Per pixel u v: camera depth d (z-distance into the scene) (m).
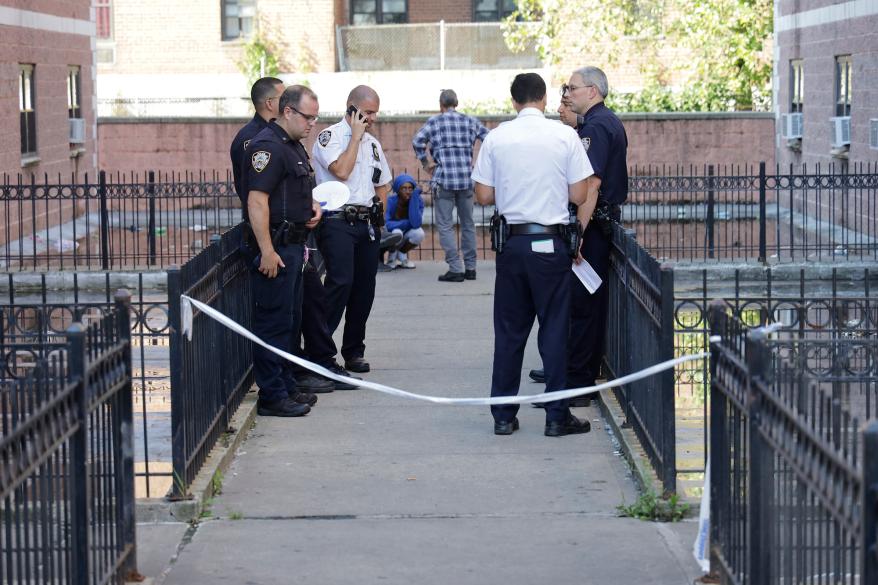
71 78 26.45
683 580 6.76
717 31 31.61
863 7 21.09
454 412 10.64
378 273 19.61
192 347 8.32
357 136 11.13
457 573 6.89
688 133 27.72
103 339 6.25
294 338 10.92
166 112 39.06
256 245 10.17
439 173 18.34
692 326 9.66
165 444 9.67
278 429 10.09
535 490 8.45
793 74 26.31
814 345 9.02
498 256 9.59
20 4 22.30
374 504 8.16
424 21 42.56
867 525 3.99
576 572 6.89
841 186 19.36
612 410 10.17
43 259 21.72
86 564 5.64
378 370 12.35
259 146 9.81
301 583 6.75
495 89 38.94
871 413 8.49
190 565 7.04
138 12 39.16
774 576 5.49
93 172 27.62
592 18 32.66
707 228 21.88
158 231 25.77
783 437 5.19
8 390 5.47
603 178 10.28
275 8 38.94
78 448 5.63
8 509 5.29
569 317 9.64
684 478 8.65
